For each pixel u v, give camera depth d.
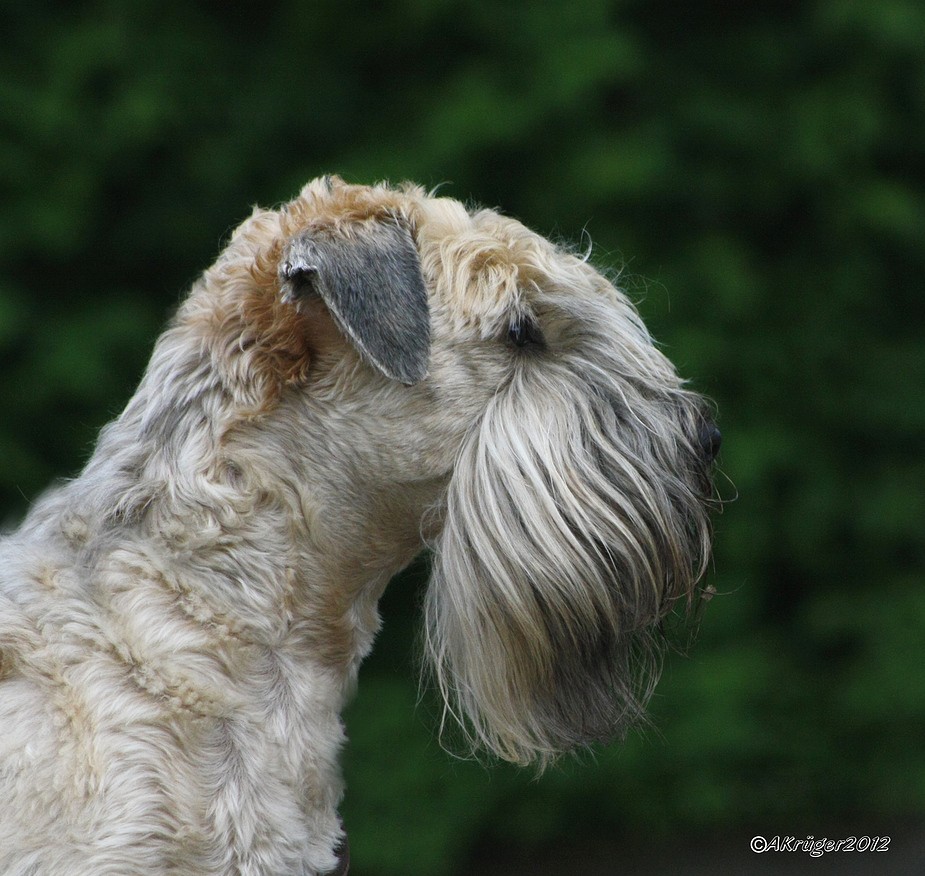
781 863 12.39
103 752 4.36
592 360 5.43
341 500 5.07
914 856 12.42
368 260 4.94
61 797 4.29
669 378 5.65
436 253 5.31
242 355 4.98
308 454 5.02
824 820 13.19
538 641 5.25
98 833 4.27
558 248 5.91
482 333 5.18
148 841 4.33
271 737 4.75
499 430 5.16
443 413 5.12
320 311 4.97
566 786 12.69
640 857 12.75
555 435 5.23
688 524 5.57
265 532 4.89
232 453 4.90
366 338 4.76
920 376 13.48
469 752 6.27
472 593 5.17
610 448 5.31
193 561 4.79
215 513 4.82
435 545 5.26
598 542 5.27
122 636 4.60
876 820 13.16
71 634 4.59
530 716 5.41
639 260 12.39
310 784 4.87
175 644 4.63
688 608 5.70
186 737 4.53
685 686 12.62
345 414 5.02
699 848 12.89
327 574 5.07
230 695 4.67
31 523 5.18
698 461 5.62
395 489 5.12
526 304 5.33
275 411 5.00
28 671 4.52
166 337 5.25
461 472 5.13
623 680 5.62
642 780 12.87
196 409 4.98
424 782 11.92
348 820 11.80
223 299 5.13
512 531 5.14
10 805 4.27
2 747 4.34
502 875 12.55
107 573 4.73
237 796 4.57
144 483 4.90
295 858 4.70
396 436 5.06
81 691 4.46
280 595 4.90
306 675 4.96
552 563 5.18
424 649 5.66
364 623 5.27
